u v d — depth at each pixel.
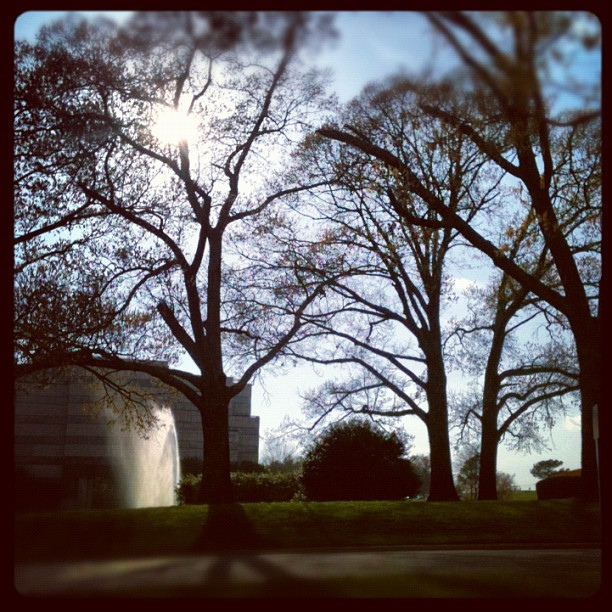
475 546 15.61
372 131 24.08
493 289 28.33
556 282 26.59
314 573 9.48
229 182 24.11
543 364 28.53
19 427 39.56
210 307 22.91
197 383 22.06
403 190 21.33
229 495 21.33
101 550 10.64
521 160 19.81
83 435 40.22
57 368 21.77
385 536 16.42
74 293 21.36
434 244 26.28
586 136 19.69
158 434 41.62
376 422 28.12
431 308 26.61
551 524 17.64
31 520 11.70
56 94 20.91
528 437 29.30
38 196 20.88
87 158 21.30
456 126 18.55
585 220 23.09
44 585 8.23
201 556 11.99
